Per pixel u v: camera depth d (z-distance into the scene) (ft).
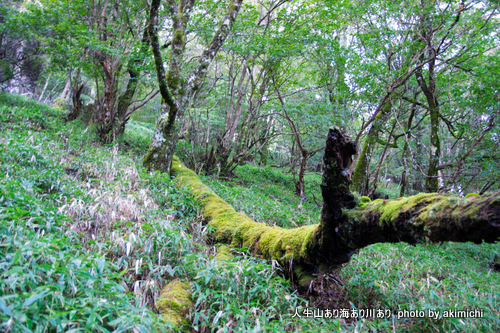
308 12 28.04
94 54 27.71
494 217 5.55
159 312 7.47
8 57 37.76
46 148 17.40
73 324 5.36
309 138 36.81
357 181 30.89
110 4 29.14
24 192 10.01
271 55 26.73
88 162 17.65
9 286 5.63
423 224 6.70
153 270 8.02
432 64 26.27
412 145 36.63
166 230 9.63
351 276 11.66
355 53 26.09
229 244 12.80
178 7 21.83
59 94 70.79
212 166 30.86
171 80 20.90
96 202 11.38
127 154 24.04
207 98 35.60
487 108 24.91
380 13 25.73
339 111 29.43
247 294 8.50
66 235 8.68
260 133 44.62
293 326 7.99
